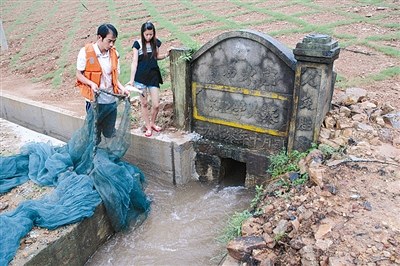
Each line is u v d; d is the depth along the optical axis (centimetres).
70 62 1108
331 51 454
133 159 659
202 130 625
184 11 1365
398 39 875
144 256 483
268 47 509
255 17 1163
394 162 443
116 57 526
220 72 570
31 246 406
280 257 359
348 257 318
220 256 462
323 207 388
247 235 399
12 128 714
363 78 711
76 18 1582
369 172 428
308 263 329
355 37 912
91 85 503
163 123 661
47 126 827
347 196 394
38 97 931
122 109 550
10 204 480
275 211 417
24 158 567
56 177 519
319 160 460
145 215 558
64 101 883
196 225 536
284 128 540
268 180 536
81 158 547
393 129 515
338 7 1170
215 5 1396
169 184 638
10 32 1608
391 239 330
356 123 520
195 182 643
